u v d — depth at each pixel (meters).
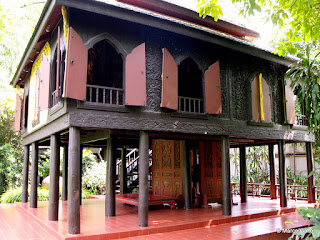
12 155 15.75
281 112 10.78
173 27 7.82
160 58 8.18
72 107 6.79
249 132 9.75
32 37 8.81
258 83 10.19
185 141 10.30
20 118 12.72
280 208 10.19
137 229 7.10
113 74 10.04
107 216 8.88
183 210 9.89
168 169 11.27
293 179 16.38
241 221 8.75
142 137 7.70
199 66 8.96
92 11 6.73
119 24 7.60
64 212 9.54
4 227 7.98
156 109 7.89
